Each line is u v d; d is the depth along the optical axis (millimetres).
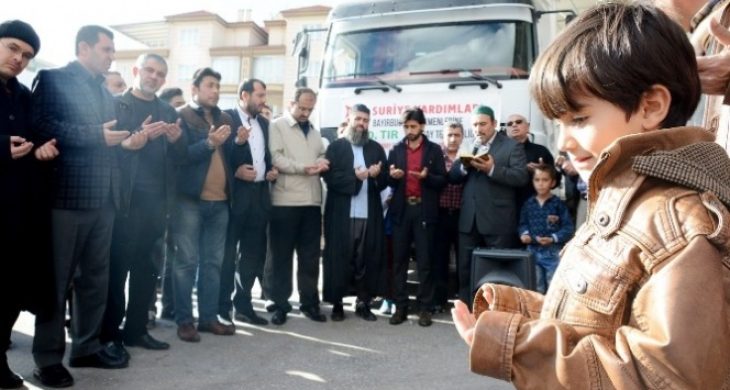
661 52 760
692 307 648
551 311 843
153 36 41312
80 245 3191
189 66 37656
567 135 856
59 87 3109
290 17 35375
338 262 4777
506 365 787
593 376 699
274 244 4715
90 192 3141
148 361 3594
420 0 5734
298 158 4703
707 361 637
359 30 5852
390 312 5180
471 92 5223
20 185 2930
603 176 805
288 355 3824
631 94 764
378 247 4848
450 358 3832
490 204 4562
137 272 3871
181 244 4098
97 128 3076
